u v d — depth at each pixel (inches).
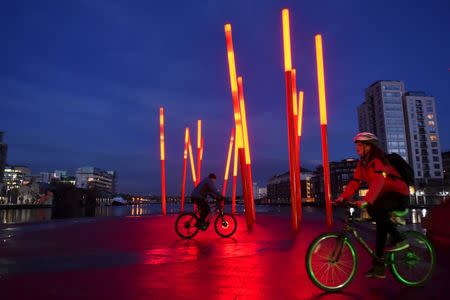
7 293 159.6
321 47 469.1
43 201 7347.4
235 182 868.0
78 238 364.5
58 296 155.2
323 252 171.3
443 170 5378.9
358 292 165.0
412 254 177.2
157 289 166.2
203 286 171.6
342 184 5413.4
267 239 356.8
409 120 5251.0
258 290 165.2
